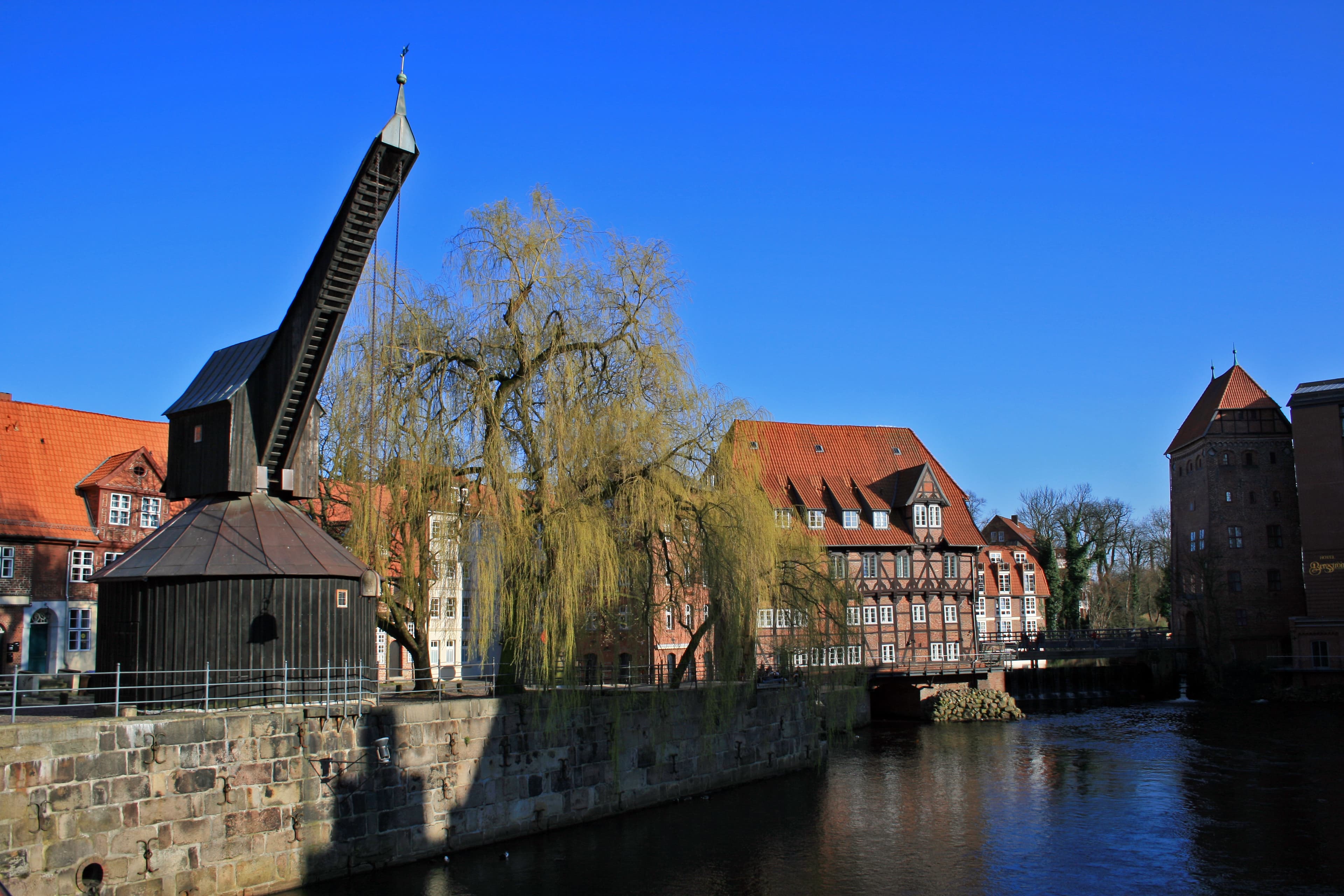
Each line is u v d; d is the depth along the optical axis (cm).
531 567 2452
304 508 2722
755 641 3200
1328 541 6297
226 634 2142
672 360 2680
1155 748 4116
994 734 4606
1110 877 2281
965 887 2216
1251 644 6725
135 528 3841
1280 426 6906
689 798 3042
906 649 5553
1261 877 2273
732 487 2802
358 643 2311
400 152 1977
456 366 2519
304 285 2181
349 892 2012
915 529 5653
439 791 2302
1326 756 3881
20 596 3506
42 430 3841
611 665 3000
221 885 1870
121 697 2166
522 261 2539
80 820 1678
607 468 2591
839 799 3056
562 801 2616
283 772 1994
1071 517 9531
